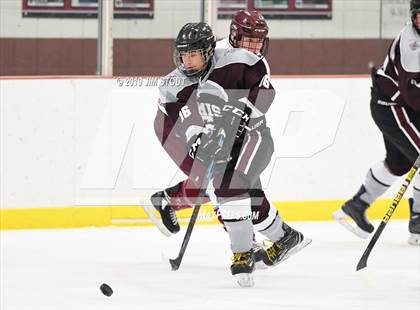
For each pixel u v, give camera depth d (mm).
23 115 14148
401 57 11742
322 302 9734
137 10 15445
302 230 14391
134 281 10797
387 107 12453
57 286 10523
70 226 14500
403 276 11086
